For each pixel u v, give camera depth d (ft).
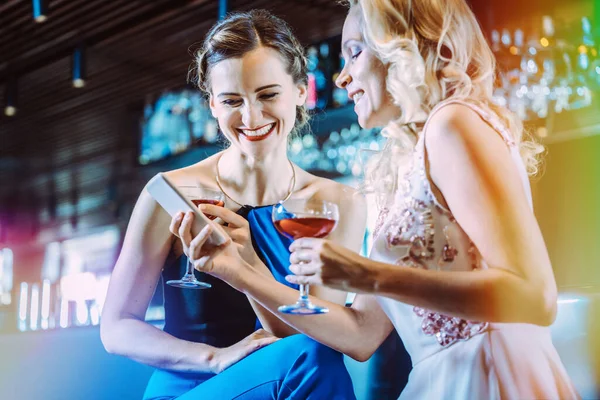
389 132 6.09
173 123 23.22
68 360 9.11
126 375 8.97
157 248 7.47
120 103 25.81
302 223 5.82
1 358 8.91
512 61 13.73
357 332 6.45
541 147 6.91
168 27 19.62
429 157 5.54
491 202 5.11
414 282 5.06
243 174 7.90
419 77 5.85
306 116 8.86
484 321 5.06
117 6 18.54
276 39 7.49
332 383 6.26
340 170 18.33
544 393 5.25
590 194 15.29
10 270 40.91
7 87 23.84
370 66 6.14
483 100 6.04
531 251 5.01
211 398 6.44
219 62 7.38
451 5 6.08
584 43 13.39
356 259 5.16
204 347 7.02
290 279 5.36
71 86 24.52
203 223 6.01
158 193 6.06
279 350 6.45
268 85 7.35
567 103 13.65
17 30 20.38
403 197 5.83
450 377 5.55
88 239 41.45
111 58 22.00
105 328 7.36
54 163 33.76
